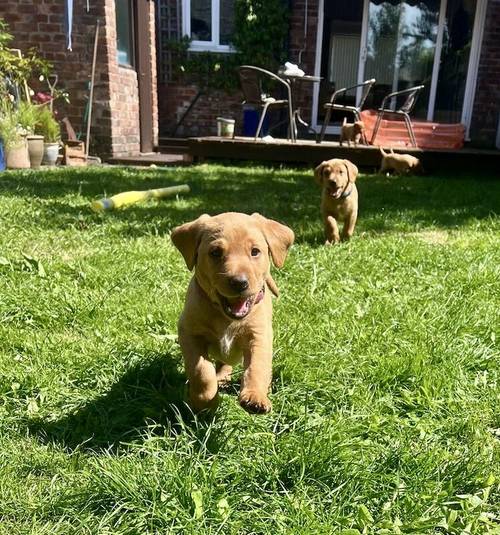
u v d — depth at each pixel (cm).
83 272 377
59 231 484
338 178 486
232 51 1280
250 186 789
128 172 873
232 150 1064
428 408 236
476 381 259
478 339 299
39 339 278
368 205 678
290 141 1095
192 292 221
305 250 466
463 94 1307
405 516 173
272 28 1243
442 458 198
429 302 347
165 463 184
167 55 1278
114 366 254
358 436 213
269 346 217
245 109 1268
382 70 1315
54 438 206
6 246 430
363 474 186
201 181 814
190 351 216
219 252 207
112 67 1011
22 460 191
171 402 230
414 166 993
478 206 679
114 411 224
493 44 1259
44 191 658
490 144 1301
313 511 171
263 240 222
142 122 1166
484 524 172
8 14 977
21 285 345
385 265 427
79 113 1020
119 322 307
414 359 264
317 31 1249
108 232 491
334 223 495
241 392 196
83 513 168
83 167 927
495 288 380
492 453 205
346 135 1069
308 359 267
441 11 1265
